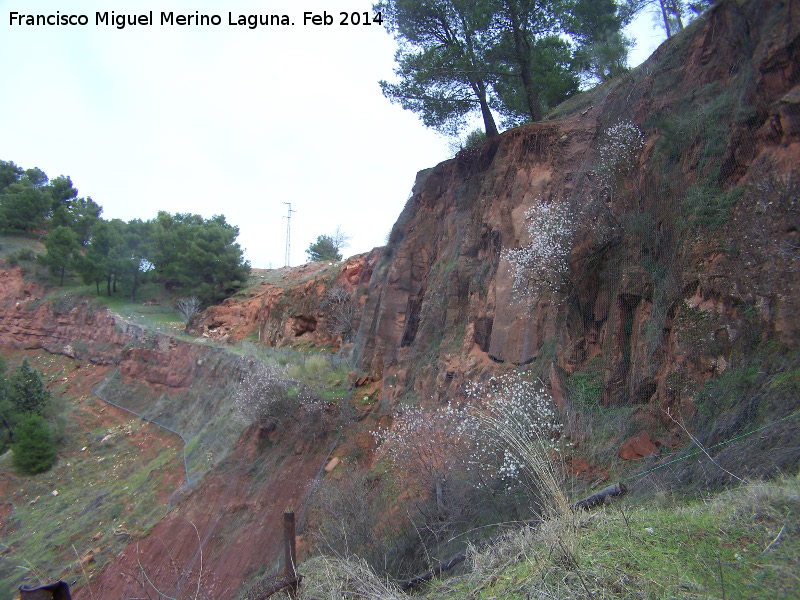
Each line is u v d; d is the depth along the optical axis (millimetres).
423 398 12141
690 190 7152
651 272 7543
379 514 8547
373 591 5543
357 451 12508
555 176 10852
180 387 26453
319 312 23578
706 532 4164
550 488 5336
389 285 16219
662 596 3588
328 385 16219
